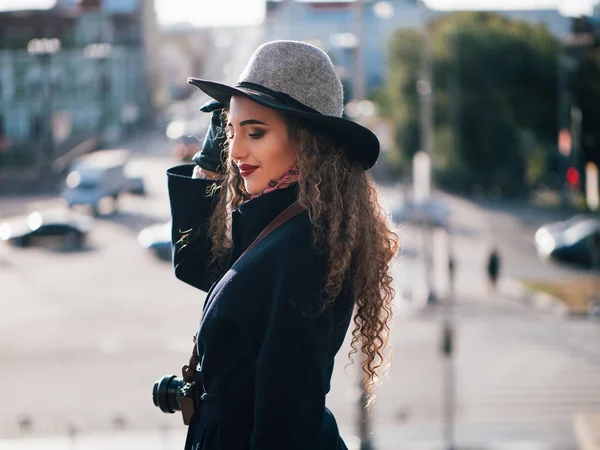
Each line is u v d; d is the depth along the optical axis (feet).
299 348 6.61
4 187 212.43
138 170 228.84
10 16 248.73
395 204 166.81
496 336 99.91
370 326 7.24
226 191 8.01
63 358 93.91
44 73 208.85
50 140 225.35
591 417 58.03
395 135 209.36
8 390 82.53
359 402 47.47
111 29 279.28
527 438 69.36
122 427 72.02
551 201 201.67
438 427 71.26
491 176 207.62
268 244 6.86
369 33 321.32
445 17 207.21
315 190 6.85
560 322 106.83
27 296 124.57
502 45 199.41
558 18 204.13
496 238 163.22
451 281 92.32
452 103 203.10
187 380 7.32
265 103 6.74
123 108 273.54
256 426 6.60
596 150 174.19
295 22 332.39
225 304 6.80
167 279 134.82
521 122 203.82
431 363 89.15
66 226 159.12
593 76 168.35
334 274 6.74
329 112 7.02
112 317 111.75
